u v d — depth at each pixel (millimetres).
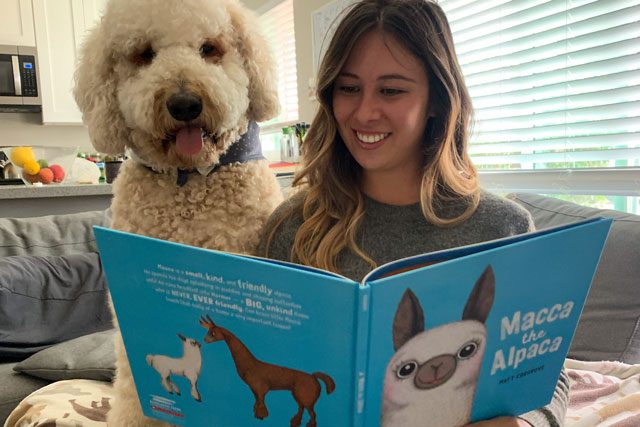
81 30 3947
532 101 1930
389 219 887
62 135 4277
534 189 1978
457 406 571
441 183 886
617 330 1224
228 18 1093
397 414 529
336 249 870
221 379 572
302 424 537
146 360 621
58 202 2463
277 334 515
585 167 1810
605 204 1869
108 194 2531
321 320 481
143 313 594
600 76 1688
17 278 1622
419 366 521
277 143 4004
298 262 924
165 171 1002
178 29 1011
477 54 2135
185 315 565
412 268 533
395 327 487
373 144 854
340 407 505
